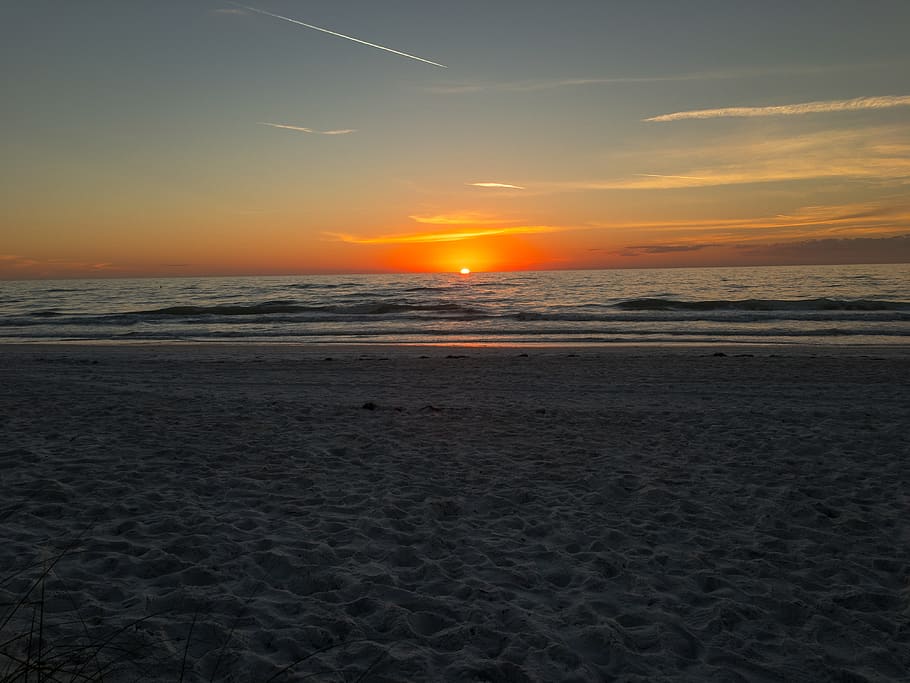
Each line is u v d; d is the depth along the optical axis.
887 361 16.27
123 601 3.78
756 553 4.87
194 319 35.06
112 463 6.84
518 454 7.75
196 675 3.04
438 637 3.53
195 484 6.25
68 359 18.12
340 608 3.83
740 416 10.01
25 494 5.71
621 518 5.60
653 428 9.21
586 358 17.61
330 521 5.36
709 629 3.72
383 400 11.55
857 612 3.95
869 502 6.01
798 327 27.22
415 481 6.58
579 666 3.26
